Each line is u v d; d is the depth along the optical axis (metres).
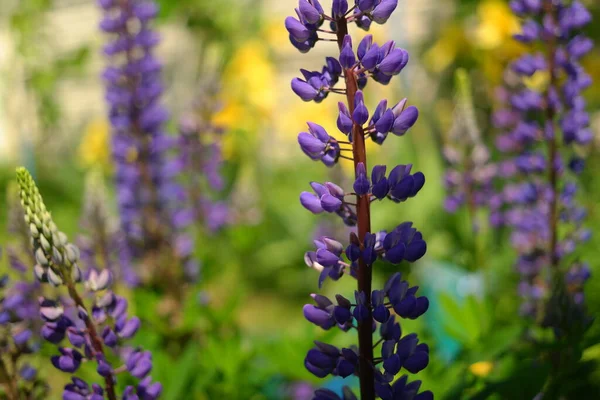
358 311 0.77
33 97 2.03
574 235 0.96
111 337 0.79
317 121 2.11
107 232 1.06
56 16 3.16
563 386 0.87
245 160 1.88
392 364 0.77
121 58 1.15
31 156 2.08
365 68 0.77
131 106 1.10
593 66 1.79
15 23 1.97
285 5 2.85
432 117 1.97
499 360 0.88
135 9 1.12
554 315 0.87
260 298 1.88
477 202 1.10
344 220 0.79
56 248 0.79
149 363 0.80
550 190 0.96
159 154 1.12
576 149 1.02
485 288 1.08
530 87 0.99
